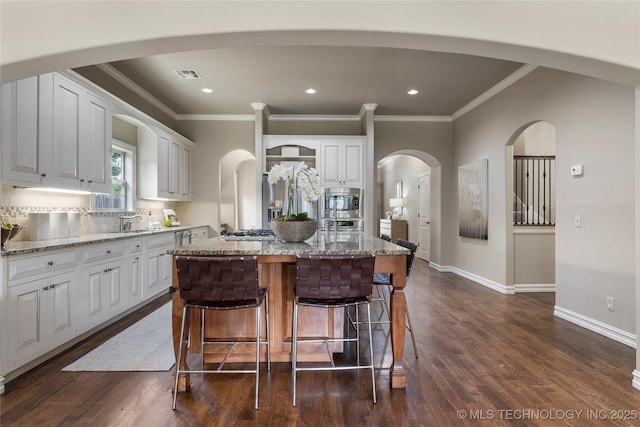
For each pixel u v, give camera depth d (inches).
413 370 94.5
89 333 119.1
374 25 74.7
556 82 142.9
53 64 77.7
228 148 237.6
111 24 73.7
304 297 79.9
